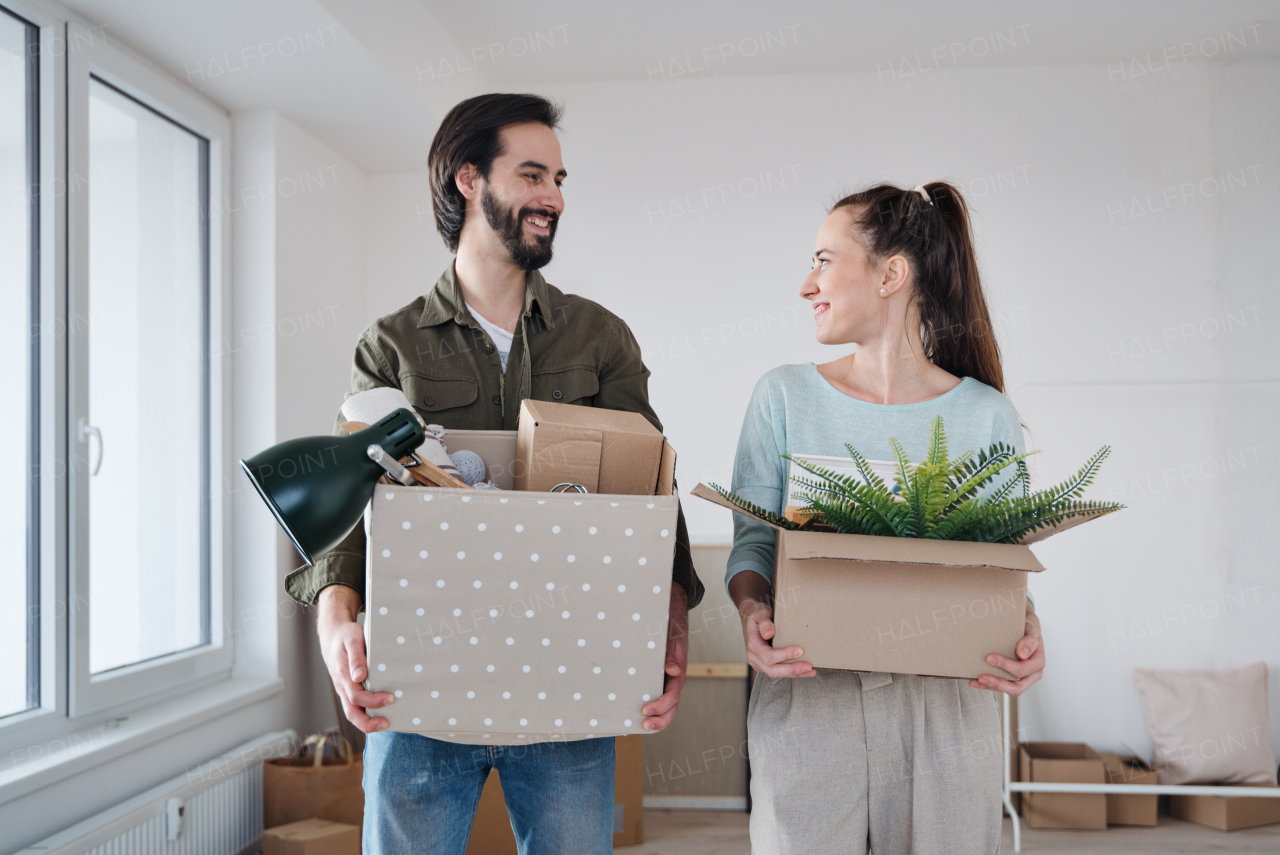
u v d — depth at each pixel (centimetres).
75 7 216
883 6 300
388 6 262
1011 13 303
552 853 118
